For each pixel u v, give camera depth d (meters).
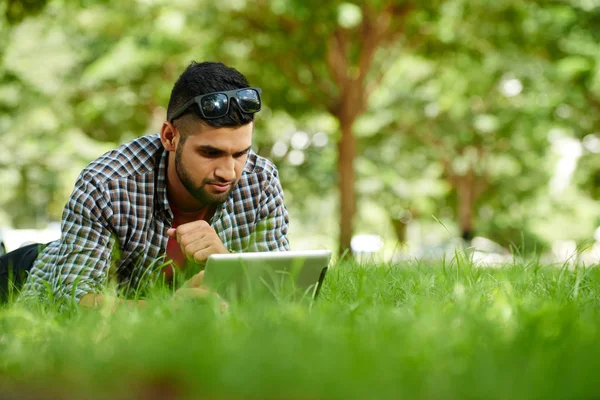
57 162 21.08
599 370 1.48
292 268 2.91
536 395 1.38
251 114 3.40
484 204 31.55
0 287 3.88
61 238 3.59
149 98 16.81
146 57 15.25
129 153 3.70
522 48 15.41
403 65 17.77
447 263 4.08
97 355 1.73
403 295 3.20
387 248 4.52
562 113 19.86
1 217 30.89
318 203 31.12
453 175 29.00
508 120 21.80
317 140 25.33
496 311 2.58
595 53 15.30
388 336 1.92
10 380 1.56
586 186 26.30
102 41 16.84
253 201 4.02
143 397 1.40
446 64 16.84
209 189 3.47
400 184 28.08
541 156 27.36
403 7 14.67
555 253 4.65
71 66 17.31
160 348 1.66
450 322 2.19
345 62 15.46
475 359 1.63
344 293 3.23
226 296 2.84
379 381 1.39
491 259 4.25
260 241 4.08
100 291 3.35
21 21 10.91
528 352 1.75
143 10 14.73
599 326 2.13
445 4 14.51
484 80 18.11
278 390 1.36
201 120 3.35
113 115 17.45
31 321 2.47
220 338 1.86
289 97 16.09
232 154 3.44
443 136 25.31
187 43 14.83
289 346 1.70
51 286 3.23
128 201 3.64
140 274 3.75
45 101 17.33
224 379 1.39
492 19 14.79
